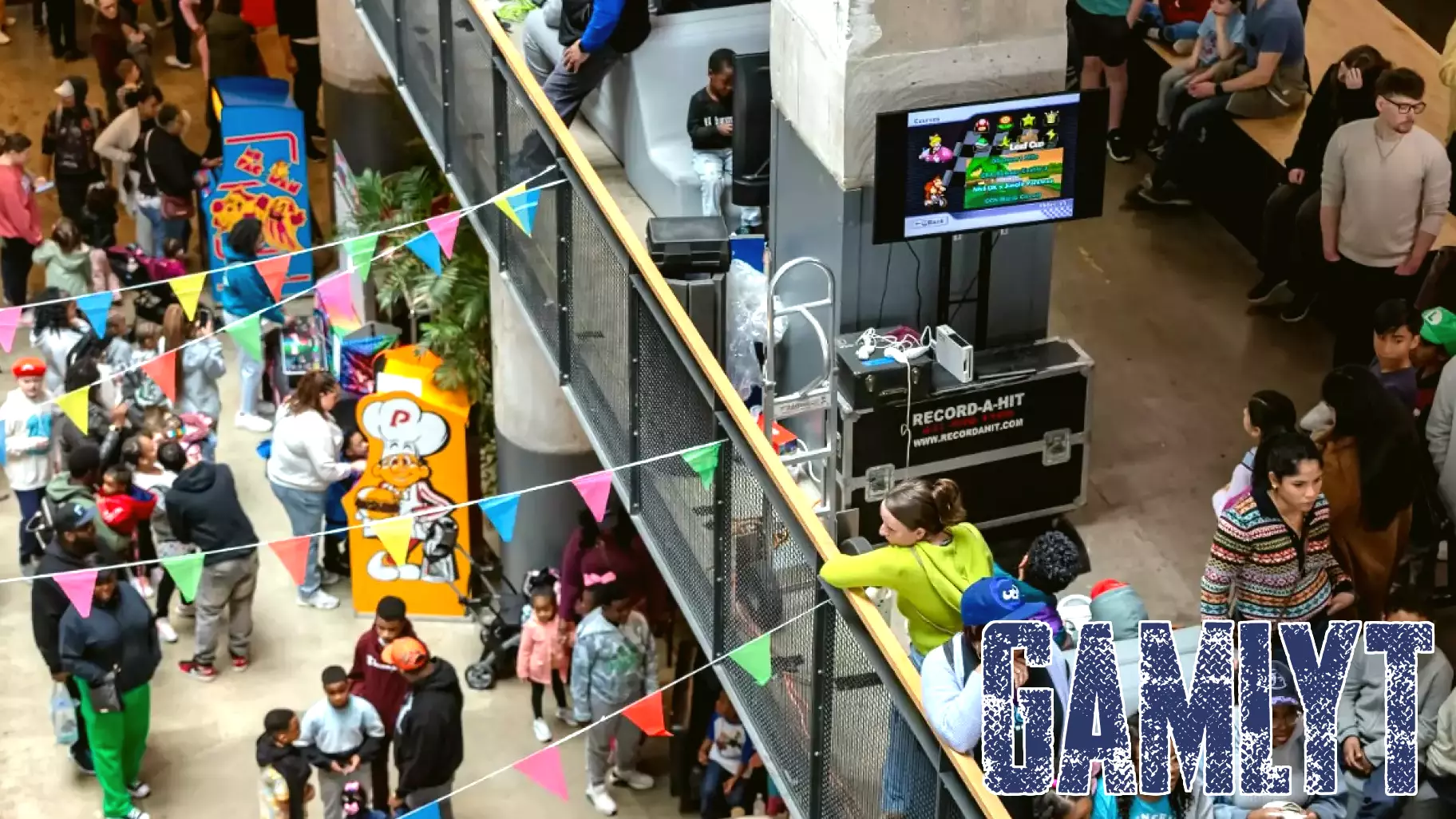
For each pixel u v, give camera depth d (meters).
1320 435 7.76
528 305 10.30
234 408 15.05
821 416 9.03
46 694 12.59
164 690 12.59
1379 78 8.77
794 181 9.19
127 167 15.66
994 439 8.83
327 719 10.84
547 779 8.49
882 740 6.75
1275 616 7.30
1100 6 11.44
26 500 13.05
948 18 8.37
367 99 14.81
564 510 12.52
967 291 9.01
